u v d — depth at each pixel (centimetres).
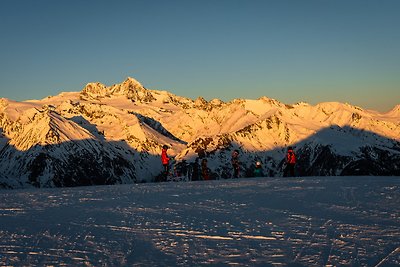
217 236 1224
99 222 1443
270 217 1477
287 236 1205
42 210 1698
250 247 1102
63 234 1275
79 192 2341
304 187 2264
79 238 1225
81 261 1007
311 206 1670
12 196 2177
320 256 1009
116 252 1075
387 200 1756
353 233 1220
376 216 1447
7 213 1634
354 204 1683
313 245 1106
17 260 1020
